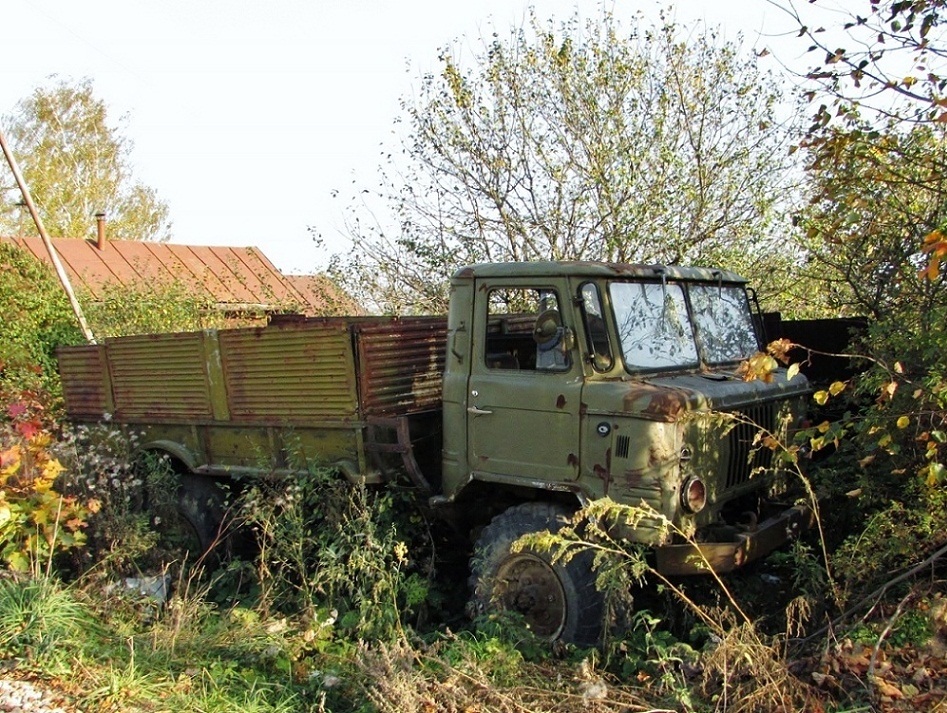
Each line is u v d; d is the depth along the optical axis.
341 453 6.26
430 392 6.59
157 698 4.37
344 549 5.77
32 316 12.90
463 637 5.24
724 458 5.41
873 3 5.78
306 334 6.34
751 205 11.19
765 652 4.29
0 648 4.77
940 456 5.23
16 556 5.79
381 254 12.88
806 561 5.18
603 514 5.02
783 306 10.73
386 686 4.31
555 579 5.26
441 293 12.51
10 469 5.79
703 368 5.99
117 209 36.72
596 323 5.39
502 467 5.64
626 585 4.94
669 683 4.28
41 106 35.19
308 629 5.39
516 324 6.07
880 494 5.63
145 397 7.75
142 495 7.35
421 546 6.22
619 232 11.04
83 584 6.10
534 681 4.56
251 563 6.58
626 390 5.14
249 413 6.85
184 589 6.16
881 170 6.45
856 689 4.11
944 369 5.10
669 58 11.50
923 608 4.56
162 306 15.13
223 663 4.88
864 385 5.31
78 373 8.42
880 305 7.27
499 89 11.89
